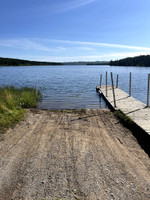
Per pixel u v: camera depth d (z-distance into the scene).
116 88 21.62
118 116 9.11
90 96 18.06
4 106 9.31
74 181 3.78
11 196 3.32
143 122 7.36
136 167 4.38
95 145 5.74
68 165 4.43
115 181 3.79
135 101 12.53
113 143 5.94
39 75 52.72
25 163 4.52
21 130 7.10
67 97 17.27
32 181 3.77
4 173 4.07
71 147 5.55
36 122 8.33
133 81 37.66
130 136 6.61
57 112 10.56
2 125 7.27
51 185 3.64
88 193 3.41
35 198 3.27
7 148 5.41
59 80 37.28
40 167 4.33
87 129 7.41
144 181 3.80
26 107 12.35
